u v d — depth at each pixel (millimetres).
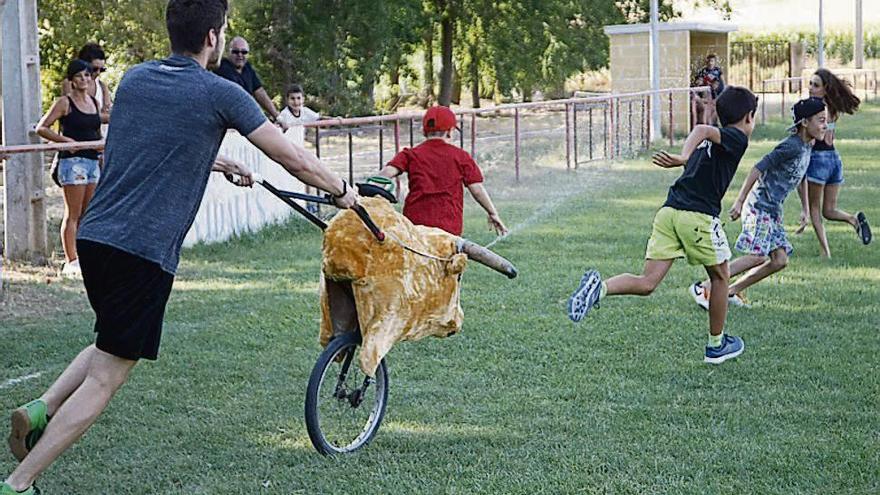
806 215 14922
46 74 27719
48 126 13273
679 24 31312
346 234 6469
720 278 8727
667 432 7223
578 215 17312
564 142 27078
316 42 33500
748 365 8797
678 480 6395
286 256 14367
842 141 29078
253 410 7816
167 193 5625
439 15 39062
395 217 6617
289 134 16766
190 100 5672
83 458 6871
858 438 7047
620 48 32000
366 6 33781
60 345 9773
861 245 14203
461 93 50500
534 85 41375
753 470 6539
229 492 6324
